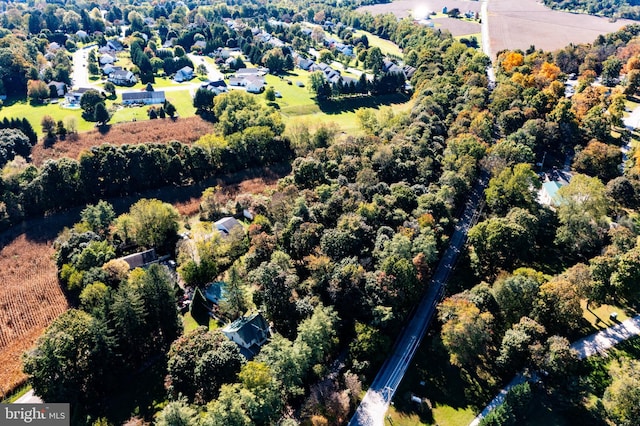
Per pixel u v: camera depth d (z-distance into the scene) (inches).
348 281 3725.4
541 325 3518.7
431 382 3444.9
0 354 3722.9
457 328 3353.8
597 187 4815.5
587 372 3442.4
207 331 3565.5
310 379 3348.9
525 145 6028.5
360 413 3186.5
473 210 5334.6
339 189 4963.1
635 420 2945.4
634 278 3786.9
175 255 4763.8
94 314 3425.2
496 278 4188.0
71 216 5546.3
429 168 5438.0
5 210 5339.6
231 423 2691.9
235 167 6569.9
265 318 3801.7
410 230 4239.7
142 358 3631.9
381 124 7150.6
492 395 3336.6
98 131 7613.2
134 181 5949.8
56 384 3078.2
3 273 4675.2
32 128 7298.2
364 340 3405.5
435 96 7337.6
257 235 4466.0
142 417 3198.8
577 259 4596.5
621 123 7165.4
